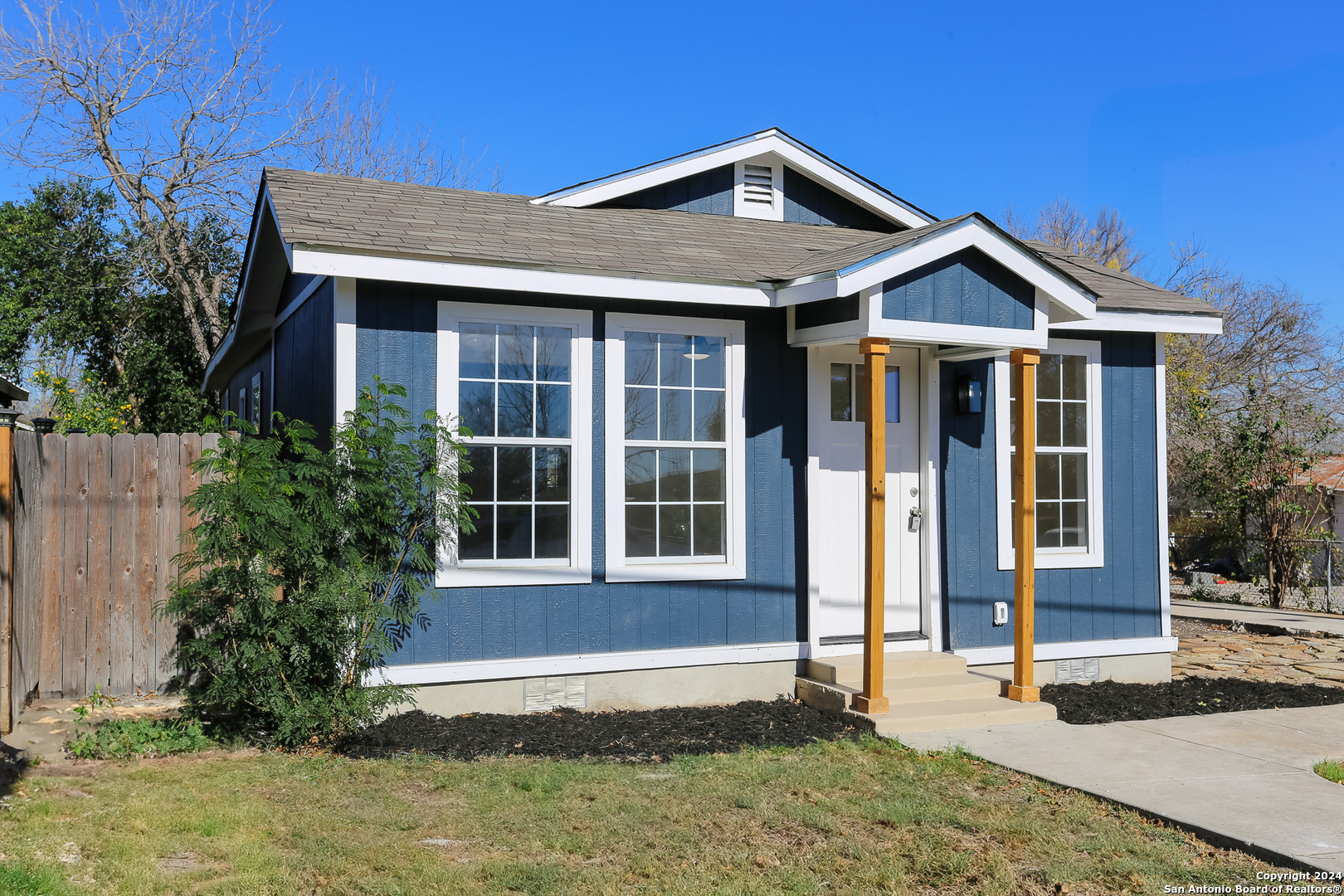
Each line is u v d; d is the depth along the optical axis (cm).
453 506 700
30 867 419
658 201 971
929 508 858
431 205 833
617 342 768
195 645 620
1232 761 638
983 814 532
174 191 2241
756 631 806
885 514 851
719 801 543
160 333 2298
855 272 705
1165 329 929
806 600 822
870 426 730
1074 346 923
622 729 704
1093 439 930
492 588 726
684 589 784
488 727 691
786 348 821
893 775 603
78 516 731
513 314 738
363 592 637
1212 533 1794
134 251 2219
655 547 783
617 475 766
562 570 745
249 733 653
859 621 857
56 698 724
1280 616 1385
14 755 598
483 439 728
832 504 848
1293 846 475
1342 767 617
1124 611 937
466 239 735
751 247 868
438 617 711
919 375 868
